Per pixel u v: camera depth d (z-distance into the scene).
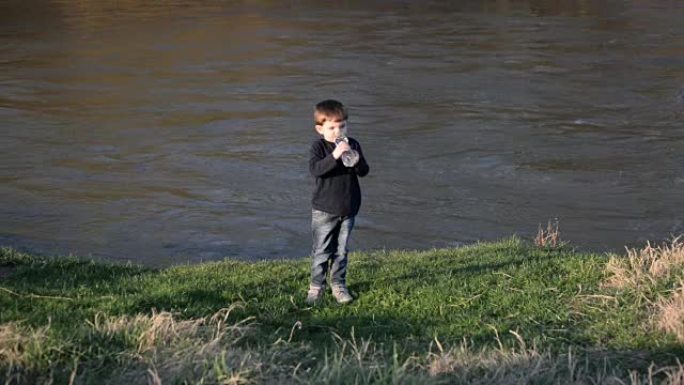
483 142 41.78
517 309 14.23
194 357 11.22
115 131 44.88
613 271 15.76
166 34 75.06
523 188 34.72
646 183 35.41
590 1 92.00
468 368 11.30
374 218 30.92
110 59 64.75
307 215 31.88
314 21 80.75
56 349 11.05
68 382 10.51
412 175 36.44
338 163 14.07
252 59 64.06
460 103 50.03
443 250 20.52
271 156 40.03
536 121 45.97
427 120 46.22
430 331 13.30
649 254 16.55
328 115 14.09
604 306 14.05
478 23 78.94
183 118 47.53
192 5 93.00
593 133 43.56
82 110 49.59
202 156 40.09
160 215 31.80
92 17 85.50
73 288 15.10
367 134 43.44
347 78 57.16
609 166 37.84
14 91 54.38
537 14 84.31
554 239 22.83
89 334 11.69
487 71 58.84
